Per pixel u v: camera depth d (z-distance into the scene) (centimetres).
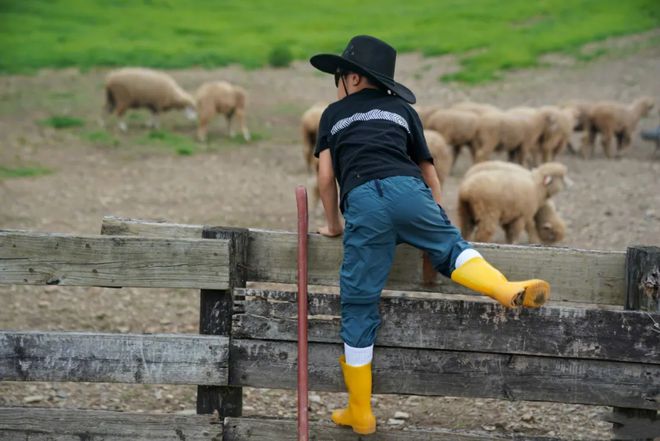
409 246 772
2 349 760
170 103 2795
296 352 759
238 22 4600
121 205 1948
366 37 753
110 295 1398
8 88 3183
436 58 3938
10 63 3538
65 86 3272
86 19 4447
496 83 3478
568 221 1820
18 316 1305
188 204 1978
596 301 766
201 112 2709
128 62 3659
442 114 2253
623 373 743
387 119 727
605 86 3331
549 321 739
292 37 4288
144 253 757
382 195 695
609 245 1648
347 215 712
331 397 1081
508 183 1482
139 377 764
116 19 4497
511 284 676
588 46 3997
